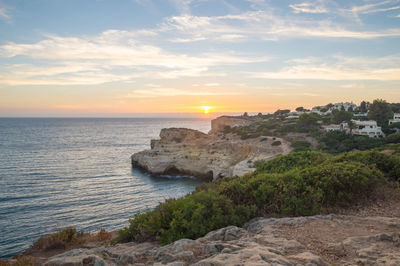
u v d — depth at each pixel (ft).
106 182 168.25
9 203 119.85
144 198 135.54
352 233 22.49
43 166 213.66
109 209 115.55
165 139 252.83
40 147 336.49
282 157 64.49
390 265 15.16
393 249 17.95
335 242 20.39
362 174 36.11
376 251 17.71
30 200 124.88
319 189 33.53
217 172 187.11
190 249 20.63
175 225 26.94
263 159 170.09
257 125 309.01
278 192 33.68
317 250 19.06
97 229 93.25
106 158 263.70
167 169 204.03
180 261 17.78
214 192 33.99
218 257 16.56
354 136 201.77
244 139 240.12
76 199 128.57
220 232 24.12
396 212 30.27
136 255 19.98
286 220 26.43
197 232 26.20
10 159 243.60
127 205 122.42
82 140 444.96
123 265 18.17
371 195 35.70
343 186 34.19
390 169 46.50
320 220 26.27
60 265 16.94
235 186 35.19
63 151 306.35
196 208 28.63
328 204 33.71
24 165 216.13
